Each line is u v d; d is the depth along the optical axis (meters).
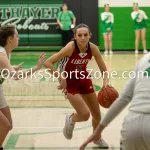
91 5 28.86
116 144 8.84
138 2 29.00
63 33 28.48
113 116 4.88
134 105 4.83
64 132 8.52
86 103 8.48
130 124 4.73
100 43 29.31
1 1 29.02
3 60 7.11
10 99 13.87
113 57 26.09
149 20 28.75
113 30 29.11
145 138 4.62
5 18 29.12
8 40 7.44
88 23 29.08
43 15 29.08
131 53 28.52
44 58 7.28
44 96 14.36
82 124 10.56
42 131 9.88
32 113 11.82
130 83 5.00
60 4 29.00
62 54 7.89
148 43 29.19
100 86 15.79
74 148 8.52
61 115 11.52
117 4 28.83
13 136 9.45
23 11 29.05
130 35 29.16
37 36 29.27
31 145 8.76
